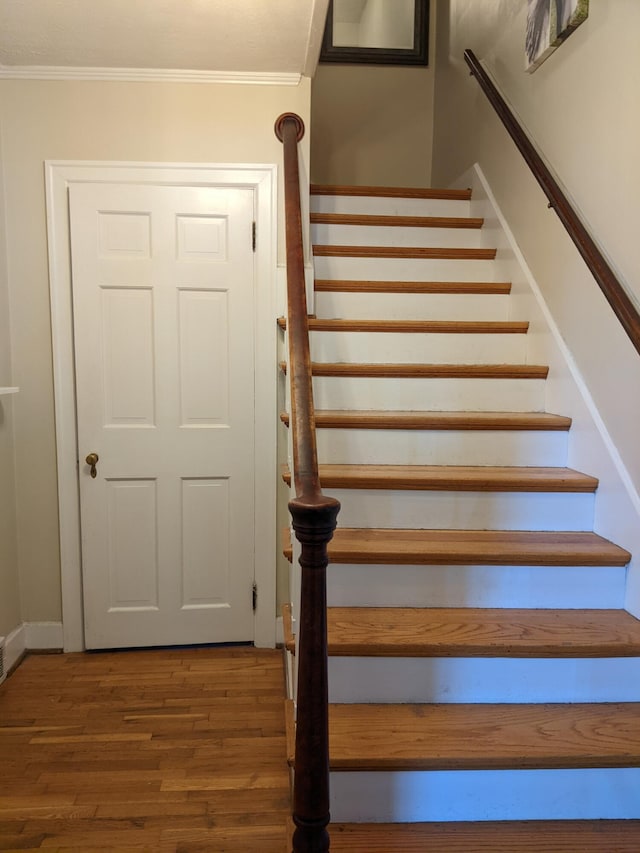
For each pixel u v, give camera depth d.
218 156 2.52
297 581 1.68
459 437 2.18
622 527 1.87
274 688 2.38
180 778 1.87
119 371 2.56
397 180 4.07
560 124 2.30
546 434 2.19
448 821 1.51
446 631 1.70
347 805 1.49
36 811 1.73
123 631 2.67
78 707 2.23
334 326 2.49
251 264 2.56
